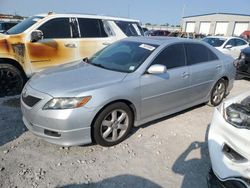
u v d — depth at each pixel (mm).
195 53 4395
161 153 3266
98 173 2807
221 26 49281
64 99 2885
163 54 3842
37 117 2959
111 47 4383
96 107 2988
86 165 2934
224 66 4902
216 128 2459
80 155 3127
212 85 4766
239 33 47375
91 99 2961
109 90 3102
